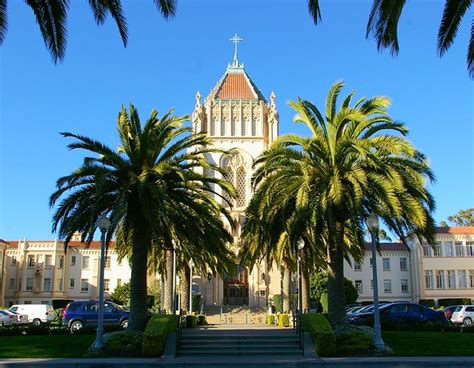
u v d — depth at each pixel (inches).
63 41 651.5
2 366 728.3
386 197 866.1
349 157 959.0
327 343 837.8
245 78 2778.1
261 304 2406.5
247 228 1218.6
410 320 1269.7
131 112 992.9
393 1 618.5
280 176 946.7
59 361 767.7
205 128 2615.7
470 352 852.0
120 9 649.0
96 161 919.7
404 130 940.0
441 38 648.4
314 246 1137.4
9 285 3053.6
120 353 843.4
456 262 2876.5
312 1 617.3
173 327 896.3
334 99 976.3
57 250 3083.2
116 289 2603.3
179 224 995.9
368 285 2940.5
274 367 748.0
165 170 941.2
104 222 856.9
